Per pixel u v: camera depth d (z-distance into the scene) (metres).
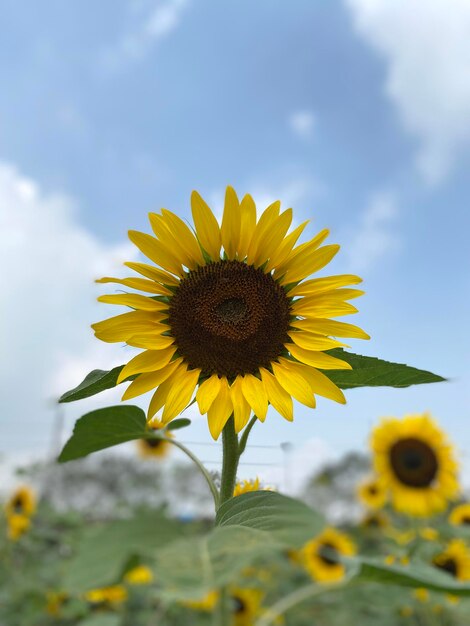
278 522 0.18
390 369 0.32
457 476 0.76
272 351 0.35
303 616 0.87
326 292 0.36
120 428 0.28
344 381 0.33
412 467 0.76
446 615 0.68
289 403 0.32
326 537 0.89
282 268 0.36
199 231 0.35
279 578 0.94
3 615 0.92
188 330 0.35
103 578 0.14
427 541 0.71
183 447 0.28
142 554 0.14
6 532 1.12
